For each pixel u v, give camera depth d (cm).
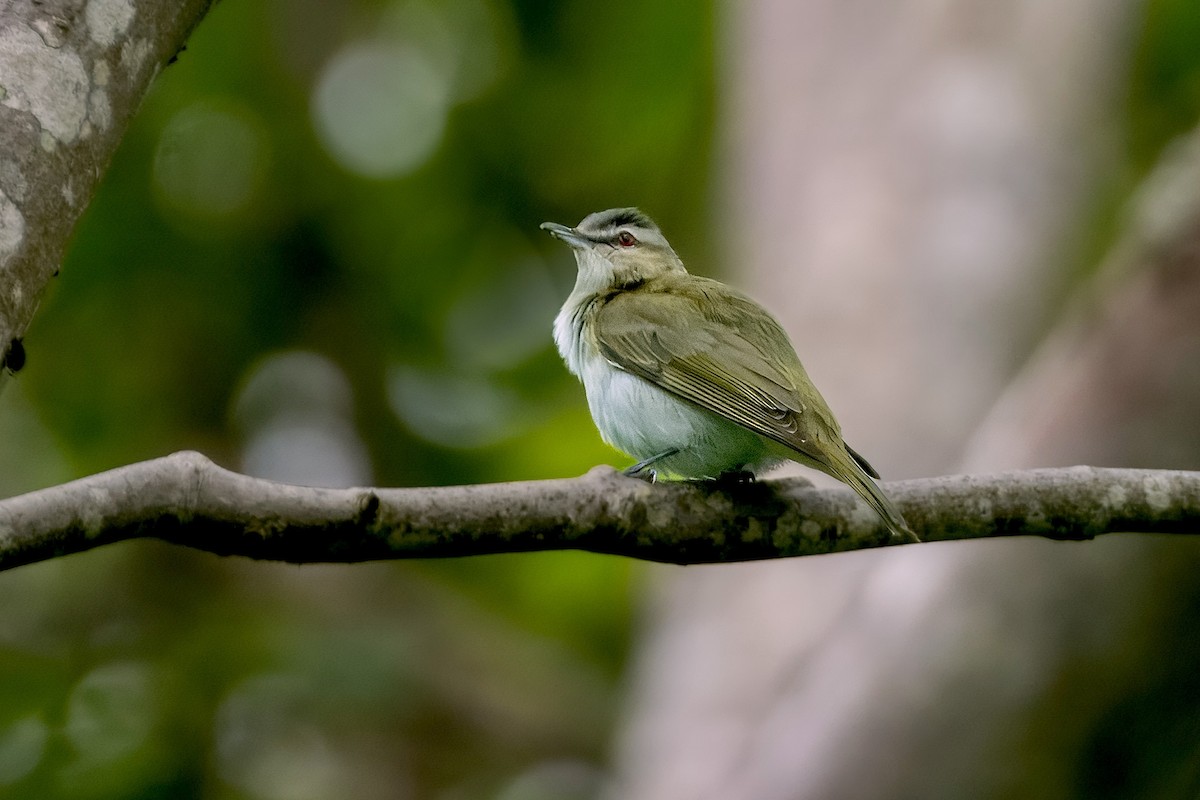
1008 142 1319
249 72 1512
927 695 1007
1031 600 1013
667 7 1596
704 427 899
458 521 610
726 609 1162
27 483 1428
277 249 1498
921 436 1188
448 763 1331
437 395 1519
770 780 1028
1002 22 1392
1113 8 1437
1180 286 1062
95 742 1198
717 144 1602
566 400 1517
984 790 997
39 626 1298
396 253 1556
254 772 1228
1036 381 1133
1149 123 1598
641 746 1161
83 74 535
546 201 1617
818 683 1062
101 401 1448
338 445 1498
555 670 1434
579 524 644
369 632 1310
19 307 506
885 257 1274
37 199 514
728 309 957
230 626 1283
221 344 1478
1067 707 1003
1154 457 1034
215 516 554
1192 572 1001
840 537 691
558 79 1623
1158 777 1003
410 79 1598
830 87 1403
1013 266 1264
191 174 1491
